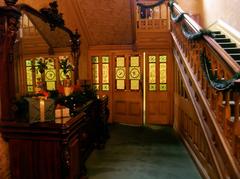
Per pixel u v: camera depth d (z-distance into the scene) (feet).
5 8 6.20
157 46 18.17
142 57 18.69
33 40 8.68
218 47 8.10
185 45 13.08
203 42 9.29
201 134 10.35
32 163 7.29
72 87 11.43
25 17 8.18
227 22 16.83
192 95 11.56
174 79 18.17
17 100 7.01
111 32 17.56
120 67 19.10
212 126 8.52
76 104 10.29
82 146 10.33
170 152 12.93
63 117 7.96
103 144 13.56
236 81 6.04
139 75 18.81
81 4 15.02
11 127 7.00
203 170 9.86
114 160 11.87
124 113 19.34
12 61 6.76
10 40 6.52
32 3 9.16
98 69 19.34
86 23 16.74
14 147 7.30
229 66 6.99
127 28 17.06
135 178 9.95
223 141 7.61
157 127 18.21
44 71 9.64
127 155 12.52
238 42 14.51
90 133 12.50
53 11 9.78
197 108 10.66
